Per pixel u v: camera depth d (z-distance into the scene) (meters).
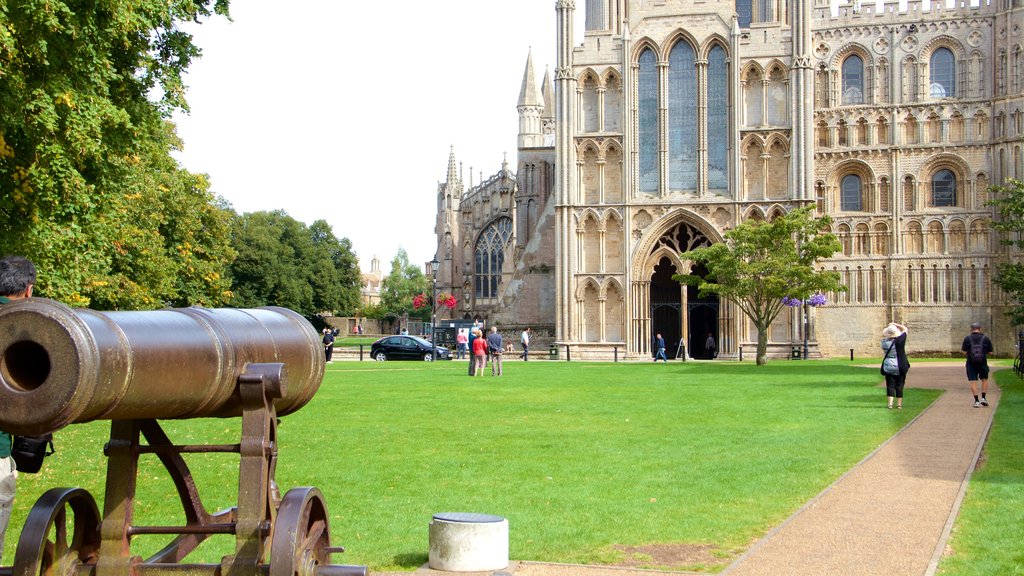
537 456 20.61
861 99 86.62
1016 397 34.19
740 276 65.62
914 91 85.06
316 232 119.94
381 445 22.38
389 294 193.12
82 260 25.47
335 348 99.56
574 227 81.81
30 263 10.12
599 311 81.56
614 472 18.56
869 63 86.00
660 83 81.00
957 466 18.70
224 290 69.62
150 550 13.13
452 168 128.38
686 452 21.08
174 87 24.25
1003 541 12.73
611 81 82.31
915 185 84.56
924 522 13.95
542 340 91.38
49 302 7.13
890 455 20.22
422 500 16.05
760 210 79.19
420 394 37.16
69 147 20.97
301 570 8.59
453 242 126.75
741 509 15.17
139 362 7.57
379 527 14.22
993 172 83.06
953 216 83.75
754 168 79.88
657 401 33.75
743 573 11.50
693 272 83.75
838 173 86.12
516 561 12.26
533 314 91.81
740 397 35.44
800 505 15.43
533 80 123.44
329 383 44.00
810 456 20.38
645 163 81.69
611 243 81.88
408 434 24.39
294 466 19.36
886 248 84.94
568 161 81.69
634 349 80.69
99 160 22.98
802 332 77.56
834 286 63.47
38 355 7.34
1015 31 82.12
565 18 82.25
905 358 30.48
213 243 70.00
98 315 7.54
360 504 15.76
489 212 122.94
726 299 78.75
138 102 24.53
